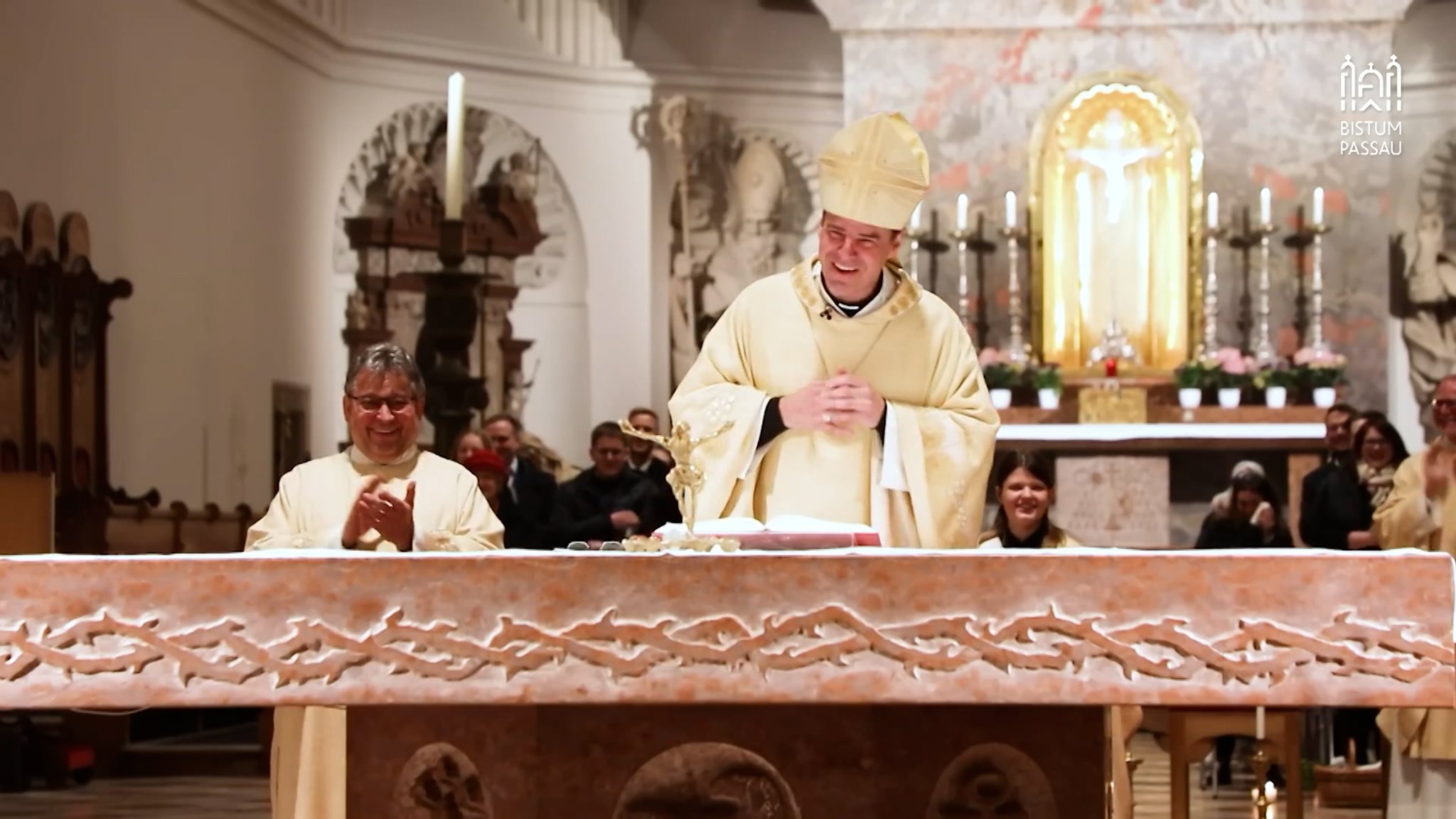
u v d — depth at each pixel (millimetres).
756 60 23172
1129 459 19219
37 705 4105
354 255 20000
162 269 16484
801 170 23469
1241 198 21203
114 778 13703
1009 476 7777
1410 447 22203
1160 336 21141
